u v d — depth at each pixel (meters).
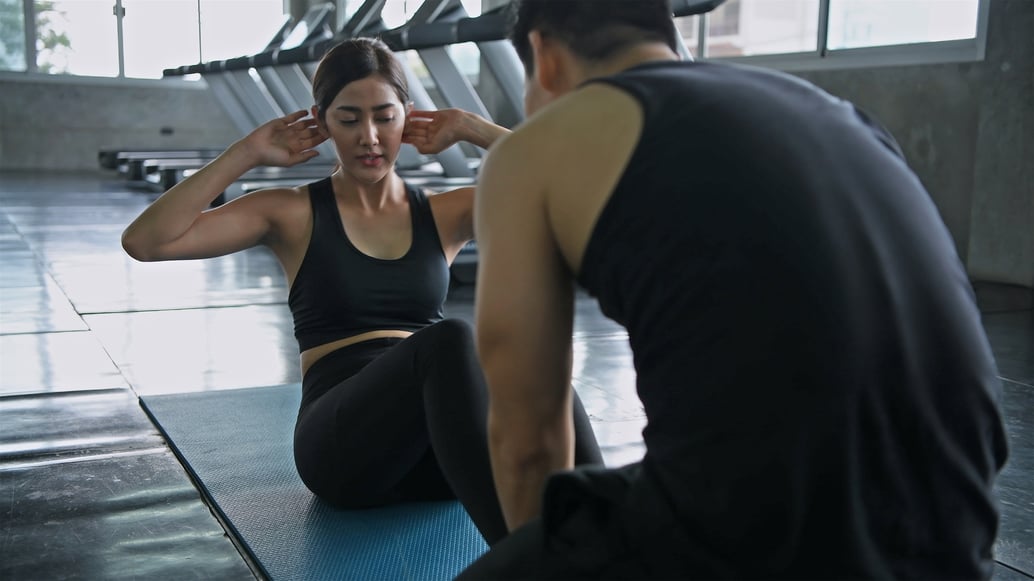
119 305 3.91
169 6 12.22
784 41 6.59
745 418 0.70
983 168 4.94
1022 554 1.65
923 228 0.76
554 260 0.79
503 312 0.78
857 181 0.74
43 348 3.12
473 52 10.34
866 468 0.72
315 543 1.58
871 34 5.79
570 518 0.81
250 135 1.61
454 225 1.72
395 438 1.44
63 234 6.01
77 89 12.01
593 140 0.76
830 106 0.81
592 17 0.86
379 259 1.64
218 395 2.57
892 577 0.74
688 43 7.59
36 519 1.69
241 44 12.45
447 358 1.26
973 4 5.07
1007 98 4.77
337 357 1.63
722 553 0.73
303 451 1.60
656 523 0.74
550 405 0.83
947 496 0.75
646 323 0.74
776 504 0.71
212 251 1.59
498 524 1.17
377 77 1.58
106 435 2.21
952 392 0.74
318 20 7.92
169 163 9.06
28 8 11.61
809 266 0.69
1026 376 3.02
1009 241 4.84
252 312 3.86
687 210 0.71
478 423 1.20
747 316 0.70
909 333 0.71
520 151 0.79
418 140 1.75
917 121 5.44
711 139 0.73
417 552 1.55
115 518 1.71
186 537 1.63
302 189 1.68
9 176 10.70
